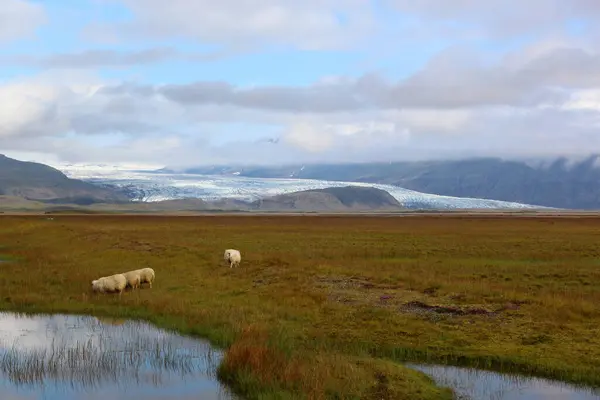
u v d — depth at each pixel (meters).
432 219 149.25
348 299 27.27
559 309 24.36
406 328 22.36
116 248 49.91
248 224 111.88
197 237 66.31
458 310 24.56
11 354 20.06
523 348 19.81
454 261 42.75
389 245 55.78
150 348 20.91
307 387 15.67
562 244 56.56
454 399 15.78
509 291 28.12
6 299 29.86
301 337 21.48
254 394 15.85
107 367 18.61
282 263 38.75
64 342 21.89
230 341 21.25
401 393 15.85
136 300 28.80
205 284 32.81
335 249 51.00
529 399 15.81
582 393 16.33
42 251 53.12
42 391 16.53
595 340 20.44
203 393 16.36
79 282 34.06
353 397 15.38
